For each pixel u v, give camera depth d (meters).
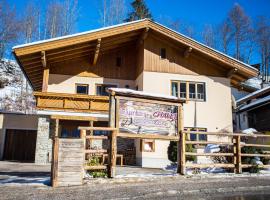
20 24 42.53
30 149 19.42
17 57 14.98
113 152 8.92
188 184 8.66
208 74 18.53
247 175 10.38
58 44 15.22
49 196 6.74
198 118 17.75
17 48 14.47
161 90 17.55
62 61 17.95
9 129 19.52
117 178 8.73
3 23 41.62
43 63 15.51
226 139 17.75
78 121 17.14
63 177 7.90
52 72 17.91
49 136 15.46
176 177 9.54
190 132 10.20
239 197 7.45
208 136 17.53
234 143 10.81
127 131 9.31
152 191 7.61
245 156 11.12
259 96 25.84
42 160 15.23
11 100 31.62
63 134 16.89
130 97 9.57
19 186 7.64
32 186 7.69
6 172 11.06
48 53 15.63
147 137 9.59
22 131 19.61
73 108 15.94
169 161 16.34
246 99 26.84
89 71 18.45
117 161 17.16
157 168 14.62
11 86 35.19
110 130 8.94
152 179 9.16
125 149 17.52
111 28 16.30
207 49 17.77
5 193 6.88
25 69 17.25
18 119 19.69
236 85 21.95
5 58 41.19
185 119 17.56
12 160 18.73
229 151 11.37
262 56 56.38
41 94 15.58
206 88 18.28
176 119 10.24
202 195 7.61
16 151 19.31
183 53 18.34
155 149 16.39
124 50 19.39
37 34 44.47
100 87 18.58
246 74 18.94
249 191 8.23
